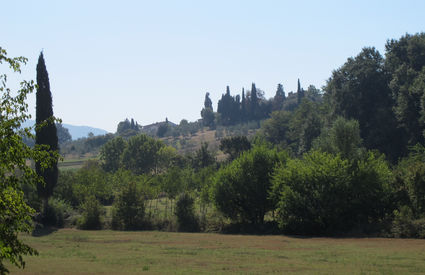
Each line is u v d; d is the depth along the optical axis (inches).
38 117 2108.8
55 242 1473.9
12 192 402.3
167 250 1216.2
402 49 3481.8
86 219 2107.5
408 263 922.7
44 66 2146.9
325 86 4143.7
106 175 3496.6
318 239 1557.6
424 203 1605.6
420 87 2719.0
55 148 2129.7
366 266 888.3
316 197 1711.4
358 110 3430.1
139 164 5142.7
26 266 890.7
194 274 783.7
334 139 2249.0
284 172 1843.0
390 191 1747.0
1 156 391.2
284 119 5733.3
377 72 3472.0
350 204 1738.4
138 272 811.4
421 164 1679.4
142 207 2159.2
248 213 2027.6
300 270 840.3
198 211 2618.1
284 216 1791.3
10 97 414.6
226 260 1002.7
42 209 2167.8
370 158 1829.5
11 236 396.2
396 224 1569.9
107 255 1103.0
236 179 2006.6
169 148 5452.8
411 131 2972.4
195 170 4670.3
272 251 1181.7
